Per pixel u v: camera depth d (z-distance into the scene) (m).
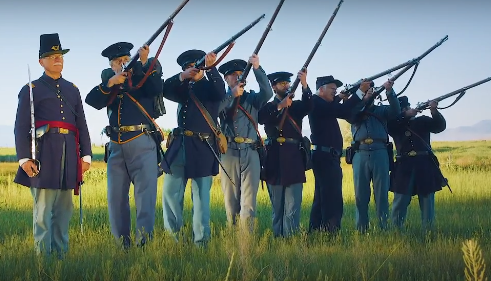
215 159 8.51
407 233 9.05
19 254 7.01
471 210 12.52
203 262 6.75
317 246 7.88
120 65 8.28
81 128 7.78
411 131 10.62
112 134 8.17
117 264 6.62
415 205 13.65
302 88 9.48
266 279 6.08
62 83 7.70
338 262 6.61
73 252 7.34
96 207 13.20
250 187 9.32
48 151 7.45
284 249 7.18
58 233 7.64
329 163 9.82
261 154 9.46
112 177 8.19
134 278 5.98
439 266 6.48
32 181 7.38
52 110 7.55
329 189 9.77
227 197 9.40
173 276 6.26
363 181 10.27
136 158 8.12
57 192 7.55
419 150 10.58
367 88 10.24
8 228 10.16
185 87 8.54
